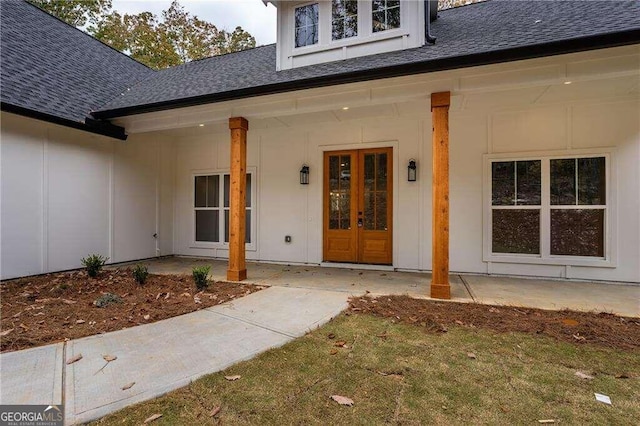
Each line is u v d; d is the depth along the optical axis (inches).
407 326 135.2
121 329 130.7
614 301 168.6
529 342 119.0
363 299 173.2
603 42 139.9
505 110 230.7
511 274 230.8
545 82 161.6
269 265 284.0
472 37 202.5
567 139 219.0
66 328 131.3
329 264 276.1
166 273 246.7
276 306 161.2
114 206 285.0
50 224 237.3
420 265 252.2
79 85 279.7
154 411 77.9
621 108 208.4
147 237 316.5
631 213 207.3
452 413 78.0
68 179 249.4
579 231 220.1
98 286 201.3
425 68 166.7
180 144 342.3
